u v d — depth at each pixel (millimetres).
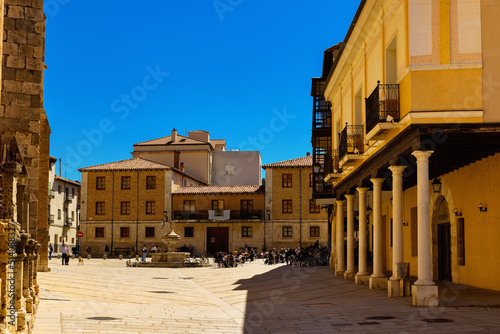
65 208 73312
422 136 13086
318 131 28734
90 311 13039
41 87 21078
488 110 12883
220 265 38375
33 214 21641
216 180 73500
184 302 16047
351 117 20688
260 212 58375
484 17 13094
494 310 12281
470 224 17547
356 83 19953
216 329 10797
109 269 33500
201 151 69812
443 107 12977
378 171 17172
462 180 18016
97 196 60531
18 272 8562
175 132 71000
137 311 13414
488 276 16375
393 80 15633
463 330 9797
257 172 73688
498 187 15562
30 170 21016
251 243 58094
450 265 19625
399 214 15133
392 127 14008
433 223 20641
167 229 58844
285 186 58375
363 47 18516
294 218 57812
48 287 18734
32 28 20969
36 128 21016
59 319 11359
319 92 29109
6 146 9156
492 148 14641
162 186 59688
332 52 27453
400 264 15148
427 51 13141
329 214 36344
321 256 36469
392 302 14156
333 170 23297
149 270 33938
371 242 30312
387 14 15461
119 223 59875
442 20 13133
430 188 20812
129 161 63188
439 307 12766
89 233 60188
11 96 20562
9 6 20719
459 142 13969
